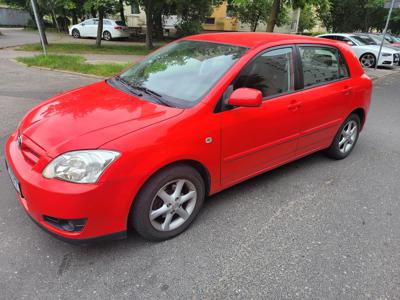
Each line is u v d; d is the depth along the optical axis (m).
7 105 6.30
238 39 3.48
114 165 2.29
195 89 2.94
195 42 3.69
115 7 16.64
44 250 2.66
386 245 2.93
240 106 2.78
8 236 2.79
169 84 3.14
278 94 3.40
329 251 2.82
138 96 3.05
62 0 16.28
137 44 21.05
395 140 5.66
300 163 4.52
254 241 2.89
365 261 2.72
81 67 10.03
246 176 3.34
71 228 2.35
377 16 30.98
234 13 27.78
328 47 4.02
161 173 2.56
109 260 2.59
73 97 3.19
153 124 2.52
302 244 2.89
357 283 2.48
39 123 2.69
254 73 3.13
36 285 2.33
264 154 3.41
